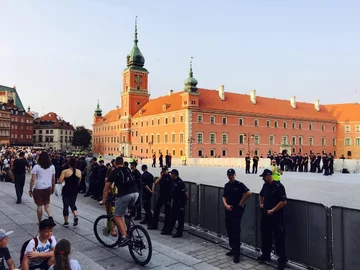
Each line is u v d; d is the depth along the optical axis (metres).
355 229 6.28
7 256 5.21
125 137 100.69
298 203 7.45
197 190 10.73
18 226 10.02
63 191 10.29
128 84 100.88
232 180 8.18
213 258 8.09
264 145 87.62
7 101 139.25
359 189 20.95
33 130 146.88
